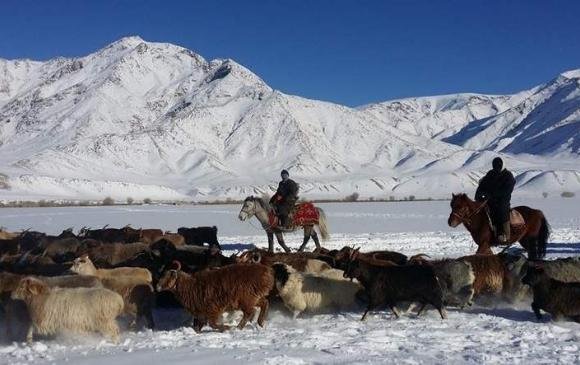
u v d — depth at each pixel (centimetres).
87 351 950
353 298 1237
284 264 1201
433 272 1176
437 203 8088
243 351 934
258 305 1132
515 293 1282
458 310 1273
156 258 1402
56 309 998
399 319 1180
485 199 1540
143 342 1011
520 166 18350
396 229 3584
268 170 17175
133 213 5656
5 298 1120
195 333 1098
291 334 1058
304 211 2042
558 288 1138
